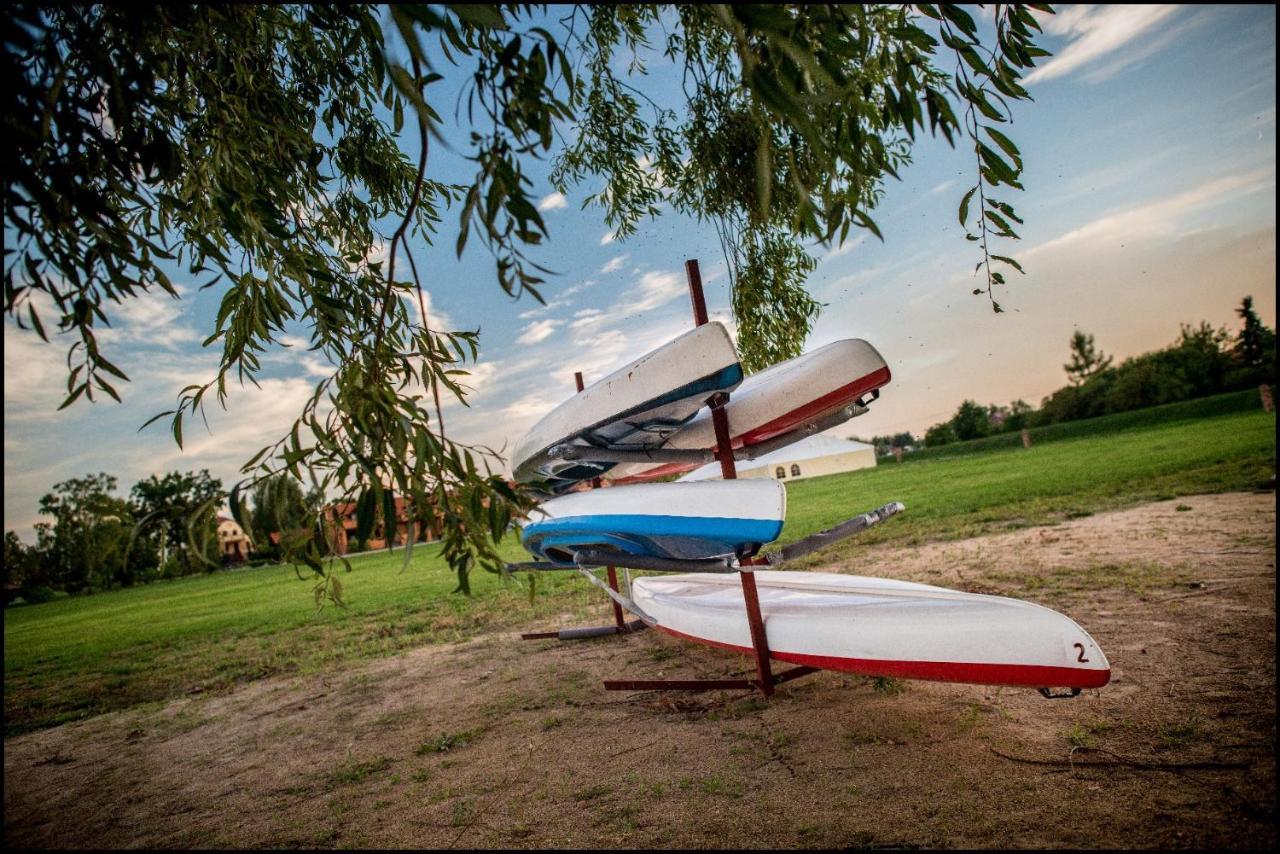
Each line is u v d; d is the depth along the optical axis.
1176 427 23.94
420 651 6.37
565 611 7.46
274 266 2.50
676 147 4.28
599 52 3.64
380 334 2.03
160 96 2.34
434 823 2.76
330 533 1.93
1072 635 2.75
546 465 4.34
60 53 1.96
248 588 19.19
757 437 4.29
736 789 2.71
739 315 4.69
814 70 1.42
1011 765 2.62
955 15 1.96
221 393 2.49
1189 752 2.53
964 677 3.00
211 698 5.67
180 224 2.71
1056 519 8.80
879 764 2.77
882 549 8.62
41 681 7.48
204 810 3.24
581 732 3.60
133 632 11.31
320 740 4.11
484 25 1.36
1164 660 3.49
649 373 3.35
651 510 3.70
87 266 2.01
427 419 2.01
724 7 1.42
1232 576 4.89
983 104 2.12
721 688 3.97
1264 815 2.07
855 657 3.36
